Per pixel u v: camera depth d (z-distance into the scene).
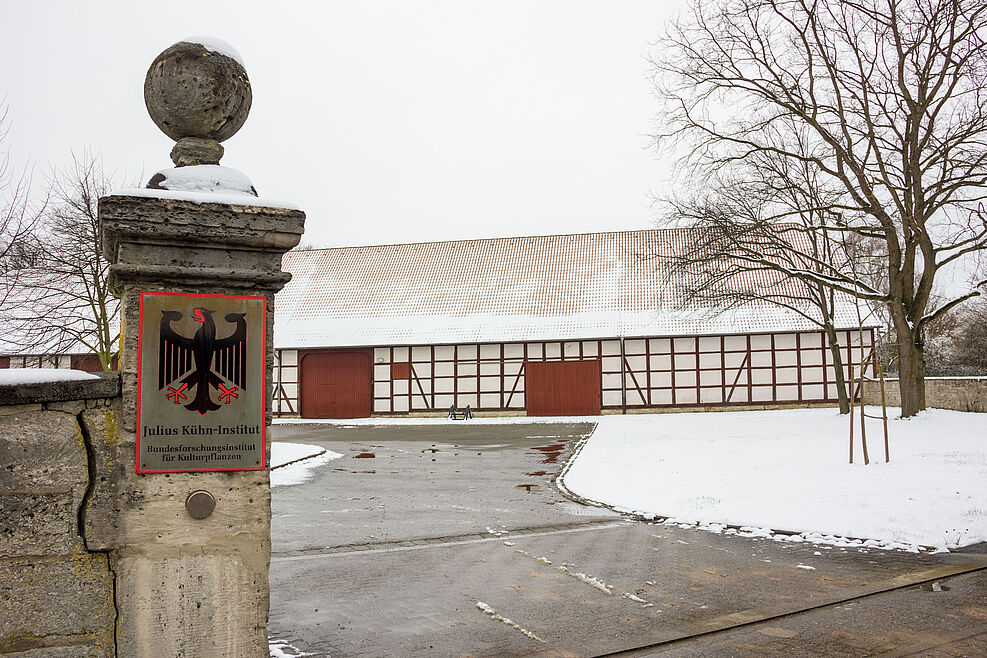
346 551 8.88
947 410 24.16
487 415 36.19
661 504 11.83
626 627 6.00
